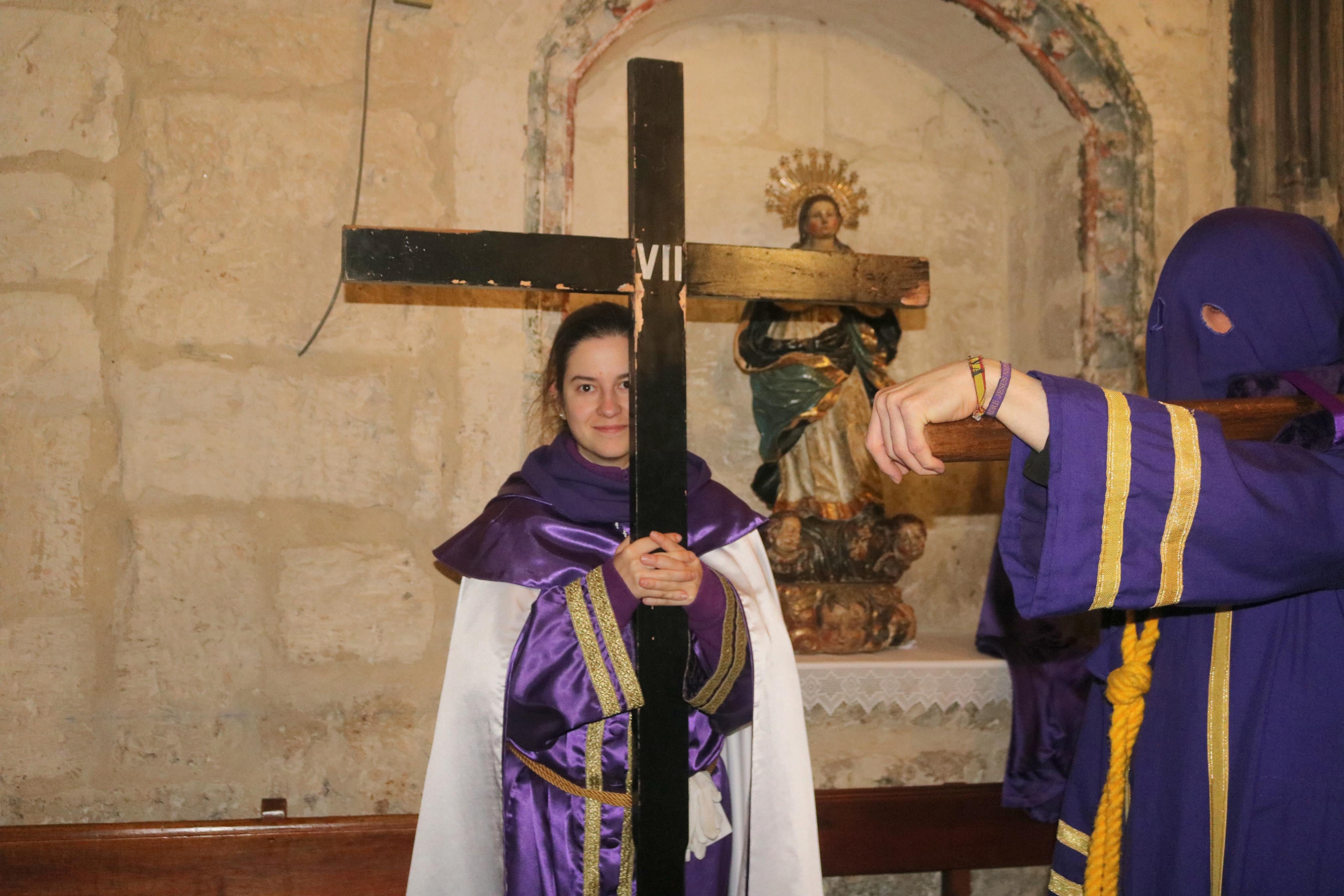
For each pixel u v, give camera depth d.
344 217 2.50
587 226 3.04
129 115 2.41
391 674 2.48
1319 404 1.32
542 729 1.70
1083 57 3.00
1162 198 3.02
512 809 1.77
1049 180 3.22
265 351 2.45
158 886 2.27
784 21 3.24
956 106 3.39
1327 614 1.38
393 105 2.53
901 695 2.63
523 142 2.59
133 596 2.37
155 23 2.43
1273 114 3.06
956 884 2.71
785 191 3.20
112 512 2.37
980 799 2.66
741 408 3.19
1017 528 1.27
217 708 2.40
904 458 1.22
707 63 3.18
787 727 1.88
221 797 2.40
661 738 1.59
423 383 2.52
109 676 2.36
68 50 2.39
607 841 1.75
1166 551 1.19
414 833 2.37
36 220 2.36
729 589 1.80
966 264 3.38
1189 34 3.07
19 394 2.34
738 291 1.67
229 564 2.41
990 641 2.72
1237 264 1.57
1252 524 1.17
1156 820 1.53
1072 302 3.11
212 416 2.42
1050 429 1.20
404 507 2.51
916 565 3.32
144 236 2.40
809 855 1.86
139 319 2.39
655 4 2.67
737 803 1.93
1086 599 1.20
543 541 1.85
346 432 2.48
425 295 2.53
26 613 2.33
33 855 2.22
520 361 2.56
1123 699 1.58
